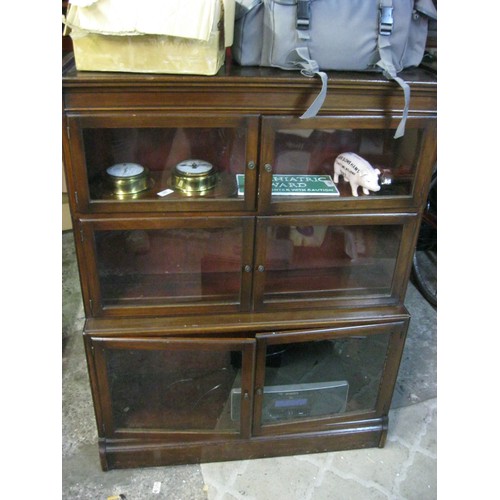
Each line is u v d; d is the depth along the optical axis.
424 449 1.50
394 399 1.67
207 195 1.14
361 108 1.09
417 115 1.11
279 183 1.21
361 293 1.33
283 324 1.27
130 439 1.36
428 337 1.95
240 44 1.10
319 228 1.32
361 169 1.17
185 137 1.14
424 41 1.15
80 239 1.13
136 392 1.40
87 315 1.23
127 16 0.93
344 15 1.03
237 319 1.27
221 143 1.15
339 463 1.45
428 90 1.08
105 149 1.13
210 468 1.42
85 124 1.02
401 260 1.28
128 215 1.12
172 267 1.30
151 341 1.22
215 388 1.44
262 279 1.24
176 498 1.33
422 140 1.14
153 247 1.26
